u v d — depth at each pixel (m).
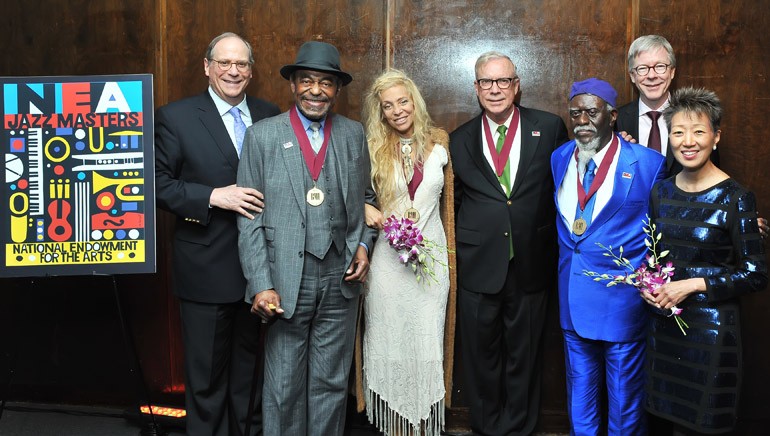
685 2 3.35
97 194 2.99
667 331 2.64
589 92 2.82
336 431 3.00
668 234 2.64
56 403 3.76
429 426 3.24
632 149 2.88
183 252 3.04
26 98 2.99
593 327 2.88
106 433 3.42
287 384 2.85
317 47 2.82
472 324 3.22
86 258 2.98
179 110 3.03
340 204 2.86
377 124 3.15
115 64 3.59
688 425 2.57
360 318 3.29
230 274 3.01
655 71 3.04
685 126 2.52
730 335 2.52
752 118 3.36
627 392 2.89
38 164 2.98
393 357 3.17
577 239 2.89
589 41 3.41
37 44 3.63
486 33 3.45
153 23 3.55
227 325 3.09
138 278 3.67
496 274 3.12
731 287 2.48
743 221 2.50
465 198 3.26
